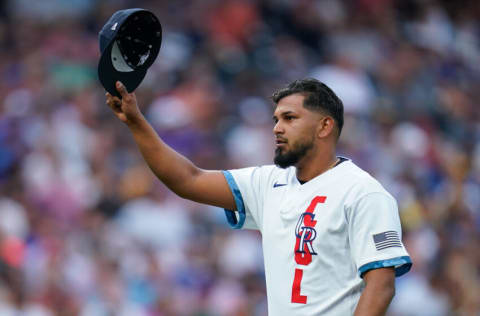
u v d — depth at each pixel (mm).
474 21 59781
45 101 39156
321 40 50125
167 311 29953
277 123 12570
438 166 43156
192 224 34219
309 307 11820
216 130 39875
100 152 36719
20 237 31656
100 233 32219
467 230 39156
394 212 11797
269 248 12484
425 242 36438
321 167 12461
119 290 29625
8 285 28609
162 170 12930
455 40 57469
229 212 13430
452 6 59031
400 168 40562
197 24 46875
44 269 29484
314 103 12375
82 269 30062
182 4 47719
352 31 51125
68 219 33500
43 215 33281
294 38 49594
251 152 38531
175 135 38594
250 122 40812
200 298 30969
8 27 44594
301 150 12336
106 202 34656
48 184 34469
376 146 41594
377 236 11531
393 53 51250
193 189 13133
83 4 46719
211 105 40906
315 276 11852
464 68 55375
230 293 31125
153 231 33438
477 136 48594
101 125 38219
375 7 53500
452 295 34188
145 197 34562
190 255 32562
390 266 11453
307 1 50875
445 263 35156
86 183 35250
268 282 12422
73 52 43469
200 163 37500
